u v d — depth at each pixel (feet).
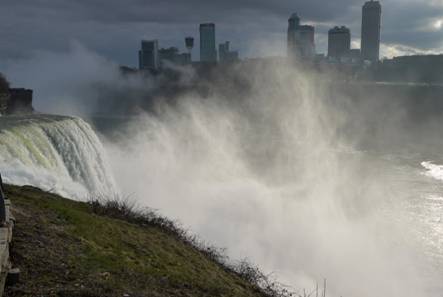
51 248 32.94
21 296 24.61
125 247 39.73
